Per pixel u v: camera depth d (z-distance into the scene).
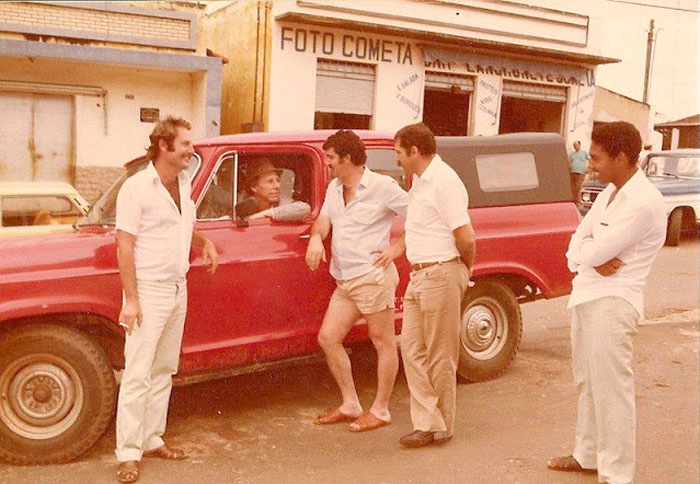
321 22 14.85
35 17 12.57
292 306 4.77
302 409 5.04
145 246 3.86
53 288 4.00
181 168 3.92
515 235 5.57
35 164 13.38
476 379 5.57
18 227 6.87
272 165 4.78
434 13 16.70
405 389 5.48
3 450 4.01
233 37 16.03
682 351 6.52
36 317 4.04
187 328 4.41
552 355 6.39
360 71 16.00
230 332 4.56
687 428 4.66
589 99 20.11
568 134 19.86
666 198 13.54
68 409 4.10
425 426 4.32
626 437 3.66
